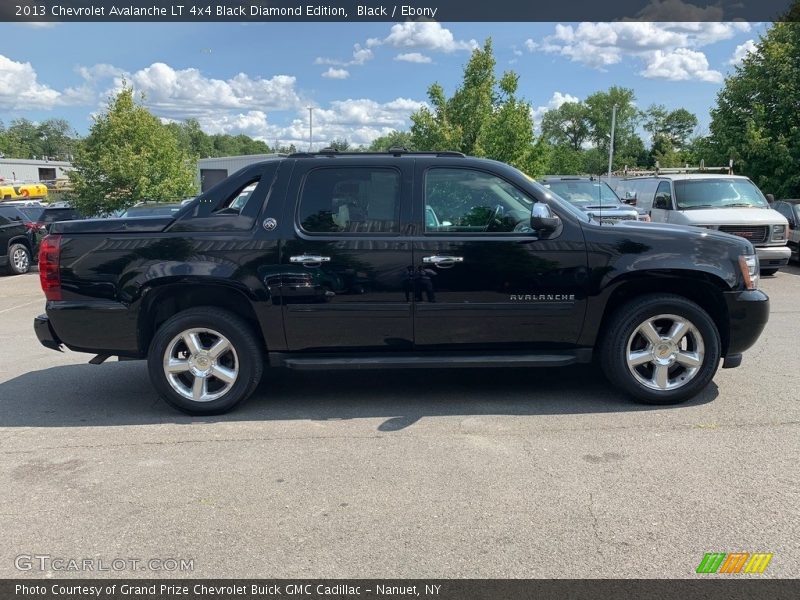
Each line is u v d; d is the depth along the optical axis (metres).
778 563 2.93
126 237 4.90
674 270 4.83
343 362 4.96
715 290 4.96
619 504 3.48
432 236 4.88
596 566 2.93
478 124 16.67
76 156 19.91
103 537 3.27
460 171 4.97
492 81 16.73
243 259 4.86
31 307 11.34
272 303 4.89
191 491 3.74
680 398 5.01
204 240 4.88
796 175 18.23
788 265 14.21
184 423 4.90
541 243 4.86
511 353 5.07
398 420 4.85
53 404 5.43
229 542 3.19
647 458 4.05
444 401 5.28
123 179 19.53
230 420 4.93
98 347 5.00
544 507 3.46
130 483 3.86
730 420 4.68
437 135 16.28
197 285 4.96
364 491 3.69
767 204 12.69
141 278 4.86
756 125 18.81
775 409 4.89
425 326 4.94
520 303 4.90
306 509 3.50
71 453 4.34
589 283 4.87
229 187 5.00
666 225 5.18
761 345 6.90
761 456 4.05
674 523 3.28
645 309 4.87
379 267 4.86
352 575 2.91
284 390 5.68
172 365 4.97
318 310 4.90
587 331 4.96
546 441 4.36
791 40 18.42
